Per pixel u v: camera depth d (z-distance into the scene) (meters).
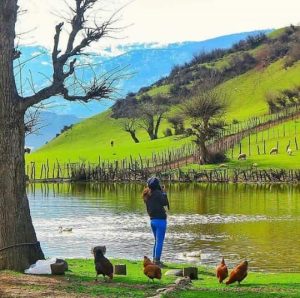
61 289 20.22
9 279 22.09
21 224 24.81
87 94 25.22
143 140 183.00
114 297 19.02
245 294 19.56
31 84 26.69
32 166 129.25
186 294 19.50
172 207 67.25
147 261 23.05
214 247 41.06
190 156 127.88
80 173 120.38
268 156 120.81
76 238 45.62
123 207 69.56
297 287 21.91
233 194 83.62
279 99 170.12
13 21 24.81
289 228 49.94
